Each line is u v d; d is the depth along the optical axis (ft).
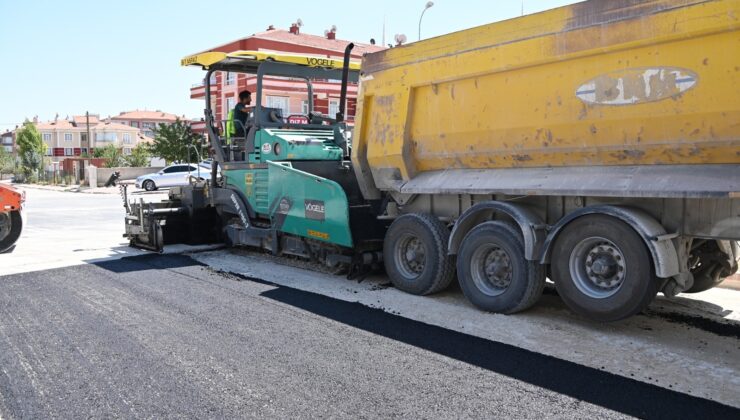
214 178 31.17
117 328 17.40
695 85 14.34
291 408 12.01
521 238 17.99
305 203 24.30
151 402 12.39
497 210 18.65
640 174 15.89
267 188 26.78
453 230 19.76
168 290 22.29
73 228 45.24
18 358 15.03
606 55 15.92
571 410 11.78
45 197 92.43
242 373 13.85
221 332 16.93
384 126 21.84
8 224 32.30
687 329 16.85
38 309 19.65
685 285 16.26
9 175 240.94
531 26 17.35
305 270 26.11
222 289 22.41
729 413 11.57
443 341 16.01
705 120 14.33
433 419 11.47
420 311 19.06
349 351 15.28
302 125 28.60
